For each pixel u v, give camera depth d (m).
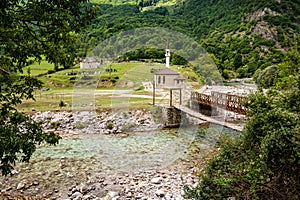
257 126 4.05
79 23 4.75
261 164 3.59
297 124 3.66
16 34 4.60
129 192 7.17
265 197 3.64
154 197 6.85
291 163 3.41
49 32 4.55
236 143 4.44
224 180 3.73
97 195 7.15
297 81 4.96
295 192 3.49
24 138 4.60
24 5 4.57
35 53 4.80
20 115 4.61
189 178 7.72
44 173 8.80
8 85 4.71
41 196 7.17
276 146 3.42
